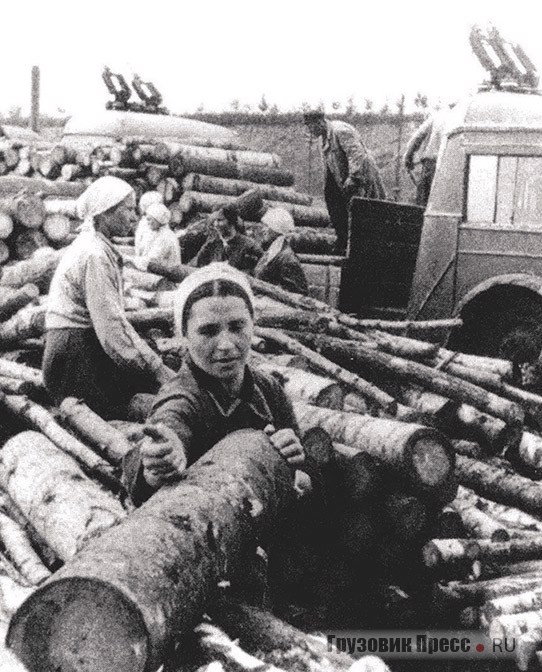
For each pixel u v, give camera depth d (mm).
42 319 6027
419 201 10148
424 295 8234
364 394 5969
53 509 3719
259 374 3131
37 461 3998
